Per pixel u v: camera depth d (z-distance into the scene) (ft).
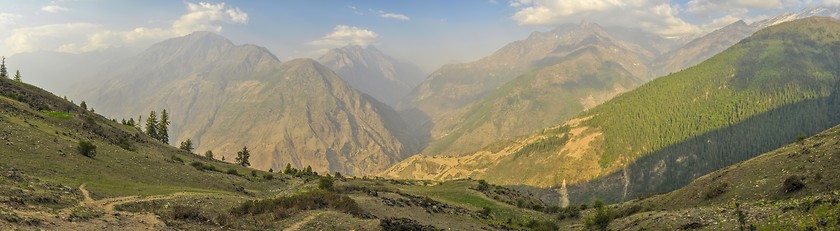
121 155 222.07
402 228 115.55
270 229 108.06
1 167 124.26
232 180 275.80
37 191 102.68
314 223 114.52
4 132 176.65
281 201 137.49
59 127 261.65
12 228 64.90
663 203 233.14
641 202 274.57
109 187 146.10
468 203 294.87
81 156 185.37
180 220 103.96
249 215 123.85
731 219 112.88
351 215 133.08
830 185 144.36
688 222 125.08
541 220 252.01
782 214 101.60
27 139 180.24
